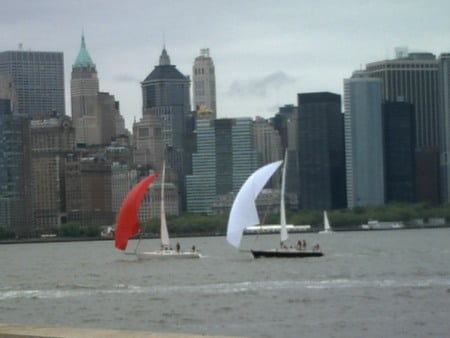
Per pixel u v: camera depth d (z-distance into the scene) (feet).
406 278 439.63
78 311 340.80
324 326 291.58
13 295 401.70
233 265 549.13
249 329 290.56
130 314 329.31
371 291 380.17
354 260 596.29
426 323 294.05
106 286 434.71
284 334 279.90
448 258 622.13
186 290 403.34
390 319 302.25
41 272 582.76
